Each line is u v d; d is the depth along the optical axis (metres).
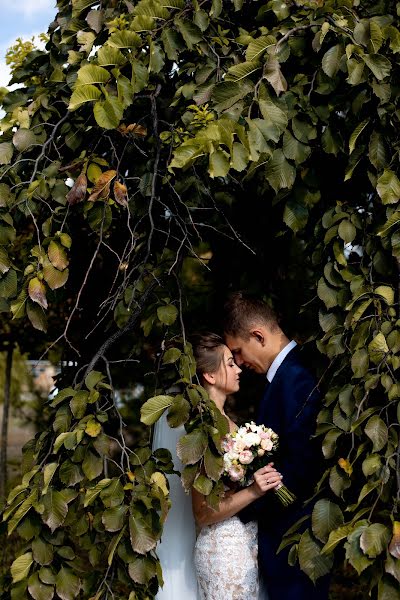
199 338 2.84
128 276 2.51
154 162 2.56
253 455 2.61
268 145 2.26
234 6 2.66
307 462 2.67
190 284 4.34
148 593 2.33
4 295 2.35
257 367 2.94
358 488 2.40
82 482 2.39
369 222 2.43
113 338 2.45
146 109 2.67
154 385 2.74
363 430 2.33
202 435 2.23
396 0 2.54
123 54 2.42
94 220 2.45
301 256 3.48
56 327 5.28
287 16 2.50
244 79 2.29
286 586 2.67
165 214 2.83
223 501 2.65
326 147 2.38
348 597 4.30
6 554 5.03
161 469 2.37
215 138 2.14
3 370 7.61
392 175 2.27
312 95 2.45
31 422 7.75
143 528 2.18
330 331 2.36
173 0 2.54
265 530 2.75
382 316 2.30
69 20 2.87
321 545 2.26
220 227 3.08
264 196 3.09
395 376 2.34
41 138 2.56
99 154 2.71
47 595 2.25
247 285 3.42
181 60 2.68
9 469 7.57
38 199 2.46
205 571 2.74
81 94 2.27
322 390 2.71
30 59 2.94
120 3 2.73
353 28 2.38
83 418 2.28
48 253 2.35
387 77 2.34
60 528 2.31
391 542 2.01
